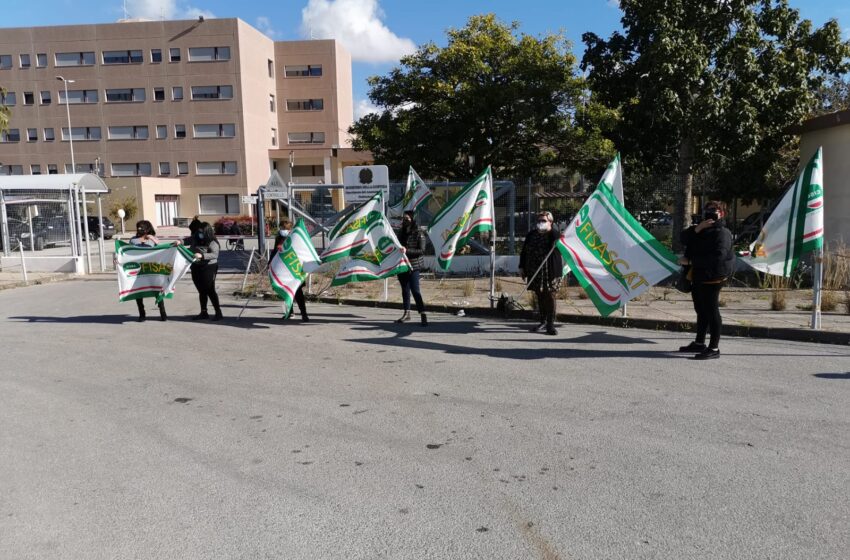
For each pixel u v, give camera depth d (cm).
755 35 1480
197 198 5166
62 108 5094
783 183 1988
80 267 1902
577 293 1209
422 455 464
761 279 1308
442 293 1284
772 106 1457
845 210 1327
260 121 5381
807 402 575
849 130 1312
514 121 2033
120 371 718
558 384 643
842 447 469
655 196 1586
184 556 335
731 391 611
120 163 5159
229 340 889
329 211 1711
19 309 1213
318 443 491
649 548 337
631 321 950
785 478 418
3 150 5156
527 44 2038
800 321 914
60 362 765
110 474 439
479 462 451
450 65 2092
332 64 5691
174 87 5066
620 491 403
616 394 606
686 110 1451
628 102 1669
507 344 836
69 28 5025
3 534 360
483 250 1645
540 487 410
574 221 886
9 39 5047
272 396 614
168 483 424
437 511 380
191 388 645
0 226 1961
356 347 831
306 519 372
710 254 723
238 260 2183
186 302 1286
